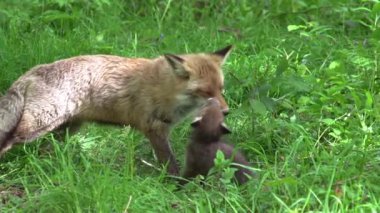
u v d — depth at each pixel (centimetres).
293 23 1819
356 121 1257
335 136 1218
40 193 1048
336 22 1781
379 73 1438
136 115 1242
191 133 1189
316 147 1195
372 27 1684
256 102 1246
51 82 1220
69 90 1223
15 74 1447
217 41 1691
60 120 1224
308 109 1309
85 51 1582
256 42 1692
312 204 969
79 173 1102
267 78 1423
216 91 1214
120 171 1114
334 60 1553
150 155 1270
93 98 1240
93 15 1791
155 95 1220
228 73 1456
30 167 1145
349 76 1445
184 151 1275
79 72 1234
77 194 991
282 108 1341
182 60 1205
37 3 1770
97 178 1021
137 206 984
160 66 1230
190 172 1111
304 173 1048
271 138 1241
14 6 1712
